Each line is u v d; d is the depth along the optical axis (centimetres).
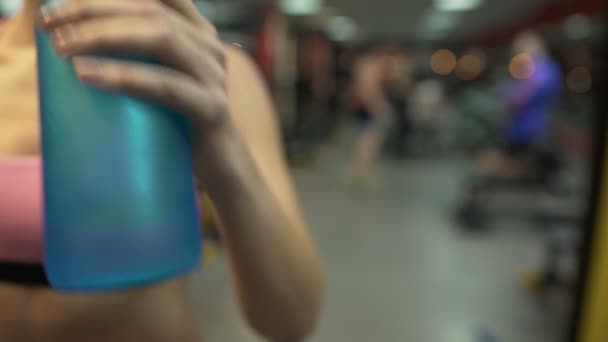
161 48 32
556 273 341
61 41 31
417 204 594
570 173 616
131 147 33
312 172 820
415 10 1420
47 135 34
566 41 1388
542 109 478
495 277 369
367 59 750
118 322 54
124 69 32
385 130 789
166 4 36
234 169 42
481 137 853
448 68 2375
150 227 34
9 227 46
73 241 34
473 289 348
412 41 2380
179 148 36
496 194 566
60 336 53
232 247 48
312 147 976
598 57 154
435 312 315
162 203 35
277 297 52
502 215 515
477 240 454
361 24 1753
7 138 51
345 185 710
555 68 491
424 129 984
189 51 34
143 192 34
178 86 34
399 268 385
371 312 313
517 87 497
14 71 54
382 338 284
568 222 364
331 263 395
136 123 33
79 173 33
